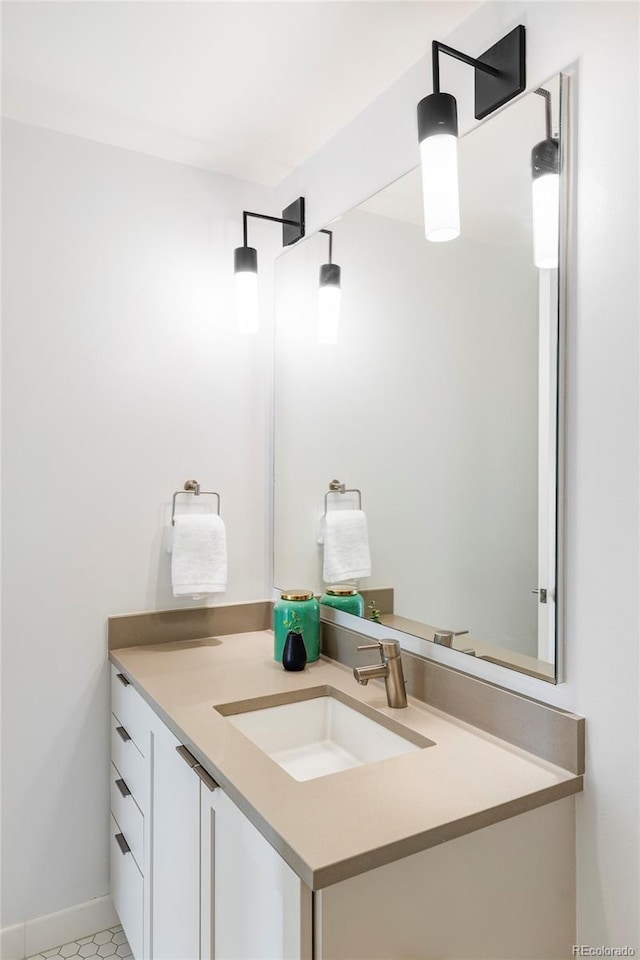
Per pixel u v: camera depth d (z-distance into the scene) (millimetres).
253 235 2201
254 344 2203
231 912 1110
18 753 1837
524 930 1088
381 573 1673
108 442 1945
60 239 1875
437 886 982
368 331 1722
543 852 1113
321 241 1944
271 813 991
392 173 1656
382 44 1502
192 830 1292
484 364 1344
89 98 1718
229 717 1493
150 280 2012
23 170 1825
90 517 1923
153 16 1403
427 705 1478
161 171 2031
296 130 1880
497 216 1310
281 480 2148
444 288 1455
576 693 1164
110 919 1953
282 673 1736
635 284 1071
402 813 996
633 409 1076
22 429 1824
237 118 1818
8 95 1703
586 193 1145
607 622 1115
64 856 1901
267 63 1571
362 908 905
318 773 1478
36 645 1855
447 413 1450
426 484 1507
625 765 1085
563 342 1173
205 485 2104
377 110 1717
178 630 2047
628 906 1079
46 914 1873
